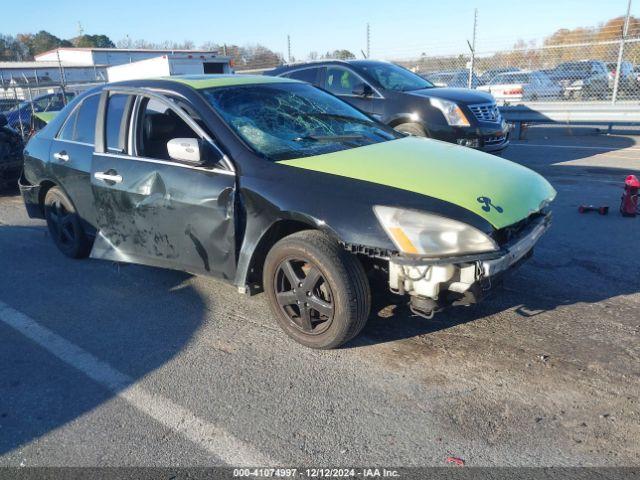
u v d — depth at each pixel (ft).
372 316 12.37
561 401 9.17
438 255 9.29
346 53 56.80
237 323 12.48
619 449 8.04
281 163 11.09
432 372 10.18
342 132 13.16
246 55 70.64
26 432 9.00
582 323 11.66
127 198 13.32
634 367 10.02
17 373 10.77
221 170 11.51
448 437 8.45
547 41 45.06
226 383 10.14
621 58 39.52
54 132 16.30
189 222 12.10
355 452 8.23
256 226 11.03
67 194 15.65
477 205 9.70
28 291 14.79
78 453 8.46
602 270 14.38
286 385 9.99
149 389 10.06
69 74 116.16
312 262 10.33
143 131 13.30
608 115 37.91
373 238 9.59
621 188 23.07
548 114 39.11
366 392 9.68
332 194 10.15
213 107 12.28
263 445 8.46
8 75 108.68
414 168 10.88
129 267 16.22
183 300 13.83
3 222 22.44
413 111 25.22
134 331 12.31
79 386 10.25
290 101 13.76
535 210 10.64
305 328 11.00
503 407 9.09
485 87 49.44
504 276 9.96
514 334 11.35
